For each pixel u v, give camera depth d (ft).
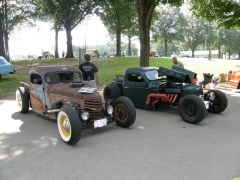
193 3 48.80
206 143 15.37
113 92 27.20
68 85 19.02
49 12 83.41
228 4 42.98
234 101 29.25
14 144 15.46
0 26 77.87
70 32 95.14
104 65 73.67
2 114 23.36
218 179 10.82
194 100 19.19
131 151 14.15
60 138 16.61
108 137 16.74
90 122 16.46
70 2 84.48
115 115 18.76
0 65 46.93
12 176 11.31
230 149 14.33
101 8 96.32
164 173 11.41
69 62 78.84
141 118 21.90
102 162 12.71
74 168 12.07
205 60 94.38
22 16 85.71
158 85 23.26
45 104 19.71
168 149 14.39
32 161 12.93
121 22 109.29
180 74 21.80
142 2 38.01
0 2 98.53
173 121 20.80
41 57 150.92
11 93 35.29
